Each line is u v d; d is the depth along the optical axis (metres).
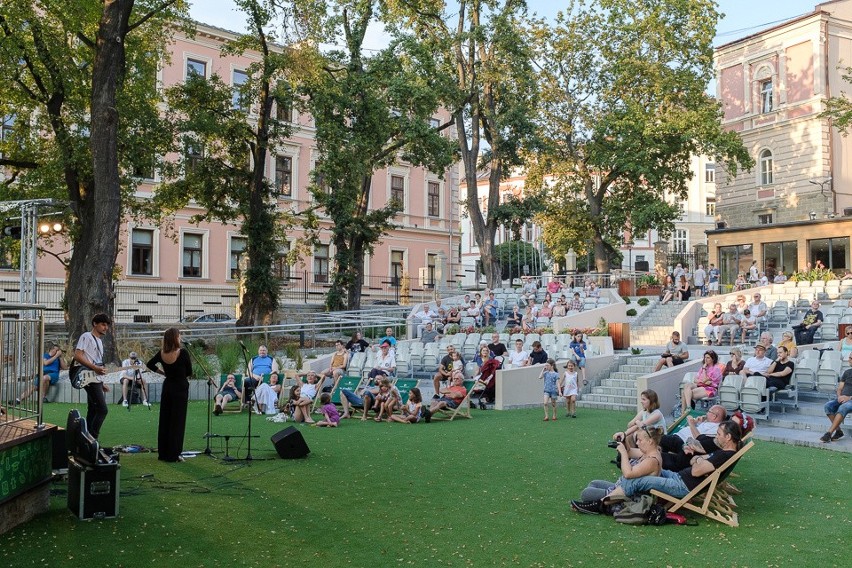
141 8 26.09
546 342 23.33
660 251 44.16
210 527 7.31
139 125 26.50
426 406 16.06
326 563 6.31
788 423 14.12
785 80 45.06
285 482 9.38
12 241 29.94
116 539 6.85
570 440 12.98
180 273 40.91
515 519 7.75
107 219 20.97
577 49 40.84
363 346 23.44
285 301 43.03
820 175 43.03
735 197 48.06
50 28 24.80
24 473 7.32
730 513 7.85
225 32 41.94
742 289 32.88
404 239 51.62
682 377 16.84
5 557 6.28
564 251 46.19
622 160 38.84
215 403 16.39
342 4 31.20
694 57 39.69
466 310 31.12
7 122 32.00
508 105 36.50
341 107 29.95
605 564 6.35
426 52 32.34
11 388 7.89
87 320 20.66
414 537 7.07
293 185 45.78
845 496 8.88
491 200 37.91
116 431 13.41
